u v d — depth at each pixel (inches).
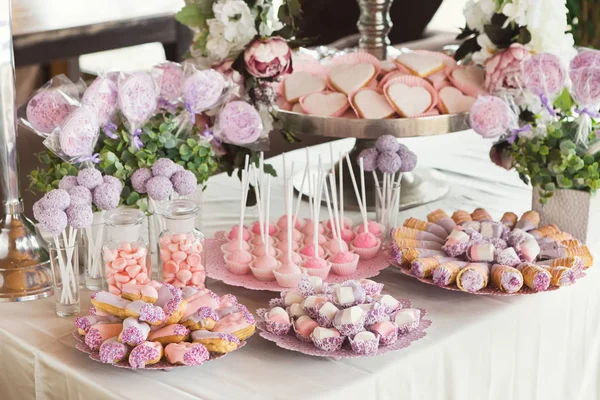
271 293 50.2
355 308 41.1
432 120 59.4
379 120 58.9
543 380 51.3
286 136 65.4
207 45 61.4
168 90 55.0
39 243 51.5
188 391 38.5
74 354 42.3
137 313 40.1
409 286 51.0
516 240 51.1
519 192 67.4
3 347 44.8
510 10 62.6
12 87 49.6
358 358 41.6
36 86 154.3
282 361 41.4
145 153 50.7
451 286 48.6
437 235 53.6
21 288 49.2
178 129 54.0
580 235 55.4
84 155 48.4
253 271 49.9
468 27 67.7
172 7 129.0
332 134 60.2
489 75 62.9
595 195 54.7
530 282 47.9
